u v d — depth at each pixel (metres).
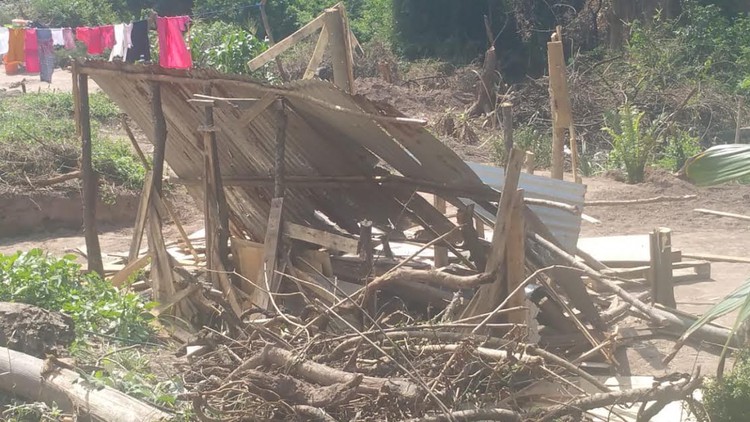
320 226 8.48
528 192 8.04
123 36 10.81
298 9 35.34
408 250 9.16
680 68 22.61
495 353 5.66
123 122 9.05
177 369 6.44
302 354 5.66
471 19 31.47
